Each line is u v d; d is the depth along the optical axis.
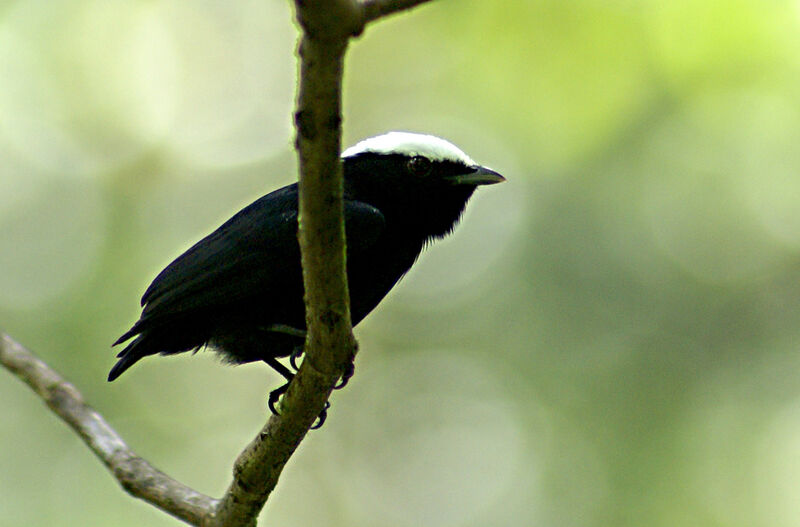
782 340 14.45
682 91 14.84
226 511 7.55
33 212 16.59
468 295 15.71
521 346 15.14
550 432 14.73
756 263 14.70
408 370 16.30
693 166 14.82
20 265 15.75
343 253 5.70
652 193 14.88
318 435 17.23
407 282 16.06
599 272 14.81
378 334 16.72
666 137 14.87
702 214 14.72
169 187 17.50
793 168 14.59
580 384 14.75
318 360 6.29
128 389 15.24
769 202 14.73
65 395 9.23
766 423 14.18
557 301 14.98
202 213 17.41
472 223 15.41
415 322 16.22
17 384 15.09
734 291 14.55
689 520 13.88
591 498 14.27
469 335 15.63
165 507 8.06
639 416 14.42
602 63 15.09
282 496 17.08
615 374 14.55
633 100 14.97
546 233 15.09
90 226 16.75
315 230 5.51
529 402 15.02
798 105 14.46
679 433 14.31
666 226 14.81
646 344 14.57
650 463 14.22
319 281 5.79
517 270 15.23
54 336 15.03
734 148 14.73
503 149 15.35
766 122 14.62
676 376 14.52
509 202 15.27
